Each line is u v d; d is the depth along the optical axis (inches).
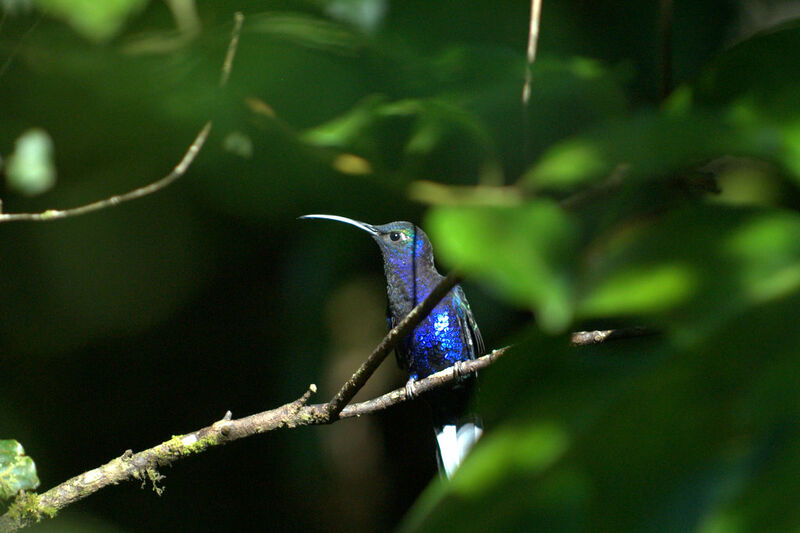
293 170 70.0
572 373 17.0
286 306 72.1
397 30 65.8
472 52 52.1
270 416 65.7
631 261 16.2
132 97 66.1
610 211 18.8
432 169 67.7
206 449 65.9
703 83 21.0
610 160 15.4
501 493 16.2
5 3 65.4
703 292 15.6
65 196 71.0
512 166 67.1
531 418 16.7
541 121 68.2
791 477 14.2
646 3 69.2
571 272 14.0
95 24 21.9
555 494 15.8
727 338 15.2
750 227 16.1
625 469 15.5
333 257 72.0
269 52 65.2
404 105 48.8
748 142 15.5
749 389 15.0
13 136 68.4
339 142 55.6
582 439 16.0
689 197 25.4
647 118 16.0
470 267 13.7
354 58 65.1
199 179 70.4
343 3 65.2
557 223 14.1
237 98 65.3
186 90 65.6
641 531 14.8
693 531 14.4
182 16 64.6
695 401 15.3
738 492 14.4
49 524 65.5
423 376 71.4
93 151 69.1
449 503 16.4
